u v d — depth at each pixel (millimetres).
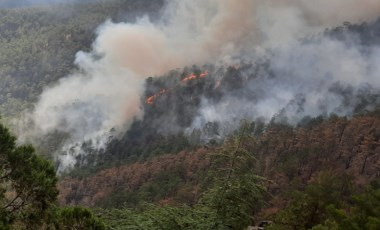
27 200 7387
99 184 133625
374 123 117750
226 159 12320
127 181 129500
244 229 11477
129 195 101312
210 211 11414
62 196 126875
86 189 133375
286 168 89875
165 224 11055
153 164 134875
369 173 90812
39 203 7465
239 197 11461
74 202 126312
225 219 11117
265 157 104812
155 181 114188
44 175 7539
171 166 124688
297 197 24453
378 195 15805
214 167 12586
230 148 12562
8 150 7449
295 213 23031
